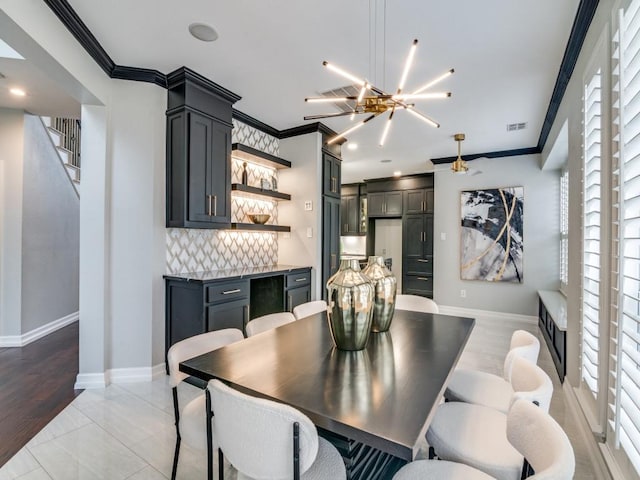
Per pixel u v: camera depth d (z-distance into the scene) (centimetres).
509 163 551
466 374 198
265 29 242
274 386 125
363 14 224
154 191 309
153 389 285
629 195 147
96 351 290
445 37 247
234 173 399
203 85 319
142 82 304
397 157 580
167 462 193
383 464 161
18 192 392
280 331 197
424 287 673
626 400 150
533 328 496
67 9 220
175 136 315
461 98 346
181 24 237
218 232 381
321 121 420
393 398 115
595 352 205
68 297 481
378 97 211
